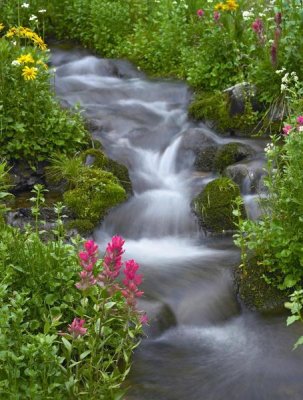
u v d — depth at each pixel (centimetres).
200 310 482
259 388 396
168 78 972
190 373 412
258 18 885
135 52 1059
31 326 388
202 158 747
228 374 411
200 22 1011
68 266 425
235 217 615
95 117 838
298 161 491
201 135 770
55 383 335
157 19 1118
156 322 458
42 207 625
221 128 800
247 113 799
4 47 719
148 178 738
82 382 368
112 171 698
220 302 494
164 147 796
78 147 729
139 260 561
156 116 863
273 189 514
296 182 485
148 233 635
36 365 346
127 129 821
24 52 745
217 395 390
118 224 641
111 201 650
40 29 1195
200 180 719
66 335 342
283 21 830
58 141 707
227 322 479
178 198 682
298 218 487
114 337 410
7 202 639
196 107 833
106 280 338
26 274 416
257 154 729
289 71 787
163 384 399
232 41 870
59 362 340
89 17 1168
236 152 728
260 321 472
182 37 1009
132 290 345
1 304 371
